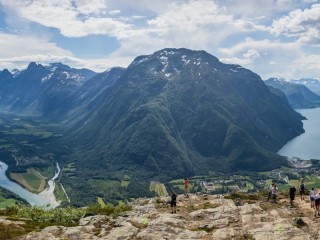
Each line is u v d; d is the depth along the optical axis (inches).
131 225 1841.8
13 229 1776.6
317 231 1685.5
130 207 2415.1
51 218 2060.8
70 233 1744.6
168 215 2041.1
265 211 2071.9
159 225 1838.1
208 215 2027.6
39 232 1717.5
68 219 2066.9
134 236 1704.0
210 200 2464.3
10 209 2336.4
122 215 2143.2
